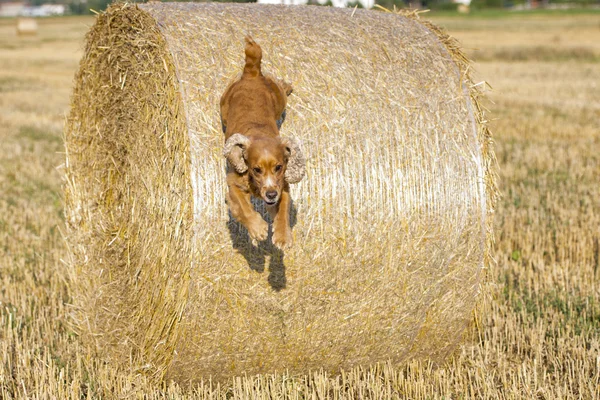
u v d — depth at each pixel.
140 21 7.16
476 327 7.97
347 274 6.86
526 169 15.65
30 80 35.88
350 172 6.79
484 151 7.39
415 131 7.06
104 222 8.44
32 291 9.67
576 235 11.31
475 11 106.88
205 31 6.98
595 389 7.06
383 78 7.16
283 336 6.92
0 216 12.80
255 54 6.33
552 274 10.16
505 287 9.84
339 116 6.88
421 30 7.73
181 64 6.68
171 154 6.64
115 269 8.00
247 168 5.43
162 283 6.86
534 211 12.59
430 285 7.19
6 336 8.14
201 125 6.49
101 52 8.59
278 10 7.61
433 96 7.26
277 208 5.75
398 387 7.27
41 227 12.38
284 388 6.92
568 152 17.08
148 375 7.23
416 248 7.02
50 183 15.35
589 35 59.50
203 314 6.62
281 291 6.73
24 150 18.47
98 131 8.83
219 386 7.00
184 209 6.45
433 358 7.76
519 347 8.05
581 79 32.06
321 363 7.27
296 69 6.95
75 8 159.25
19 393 7.04
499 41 53.31
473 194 7.21
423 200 7.01
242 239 6.50
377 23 7.68
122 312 7.77
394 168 6.93
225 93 6.44
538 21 81.56
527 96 26.84
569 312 8.87
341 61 7.12
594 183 14.31
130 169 7.74
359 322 7.08
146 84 7.16
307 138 6.73
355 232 6.81
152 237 7.04
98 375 7.51
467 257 7.27
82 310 8.83
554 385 7.25
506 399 6.93
